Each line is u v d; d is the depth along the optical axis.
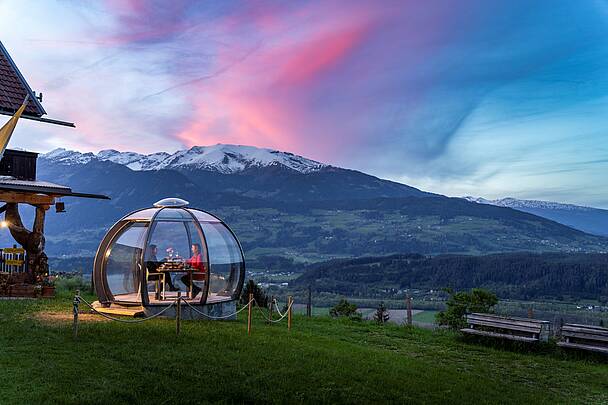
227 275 16.36
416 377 11.13
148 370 9.34
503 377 12.32
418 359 13.44
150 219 15.91
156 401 8.11
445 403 9.78
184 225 16.73
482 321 16.11
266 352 11.43
